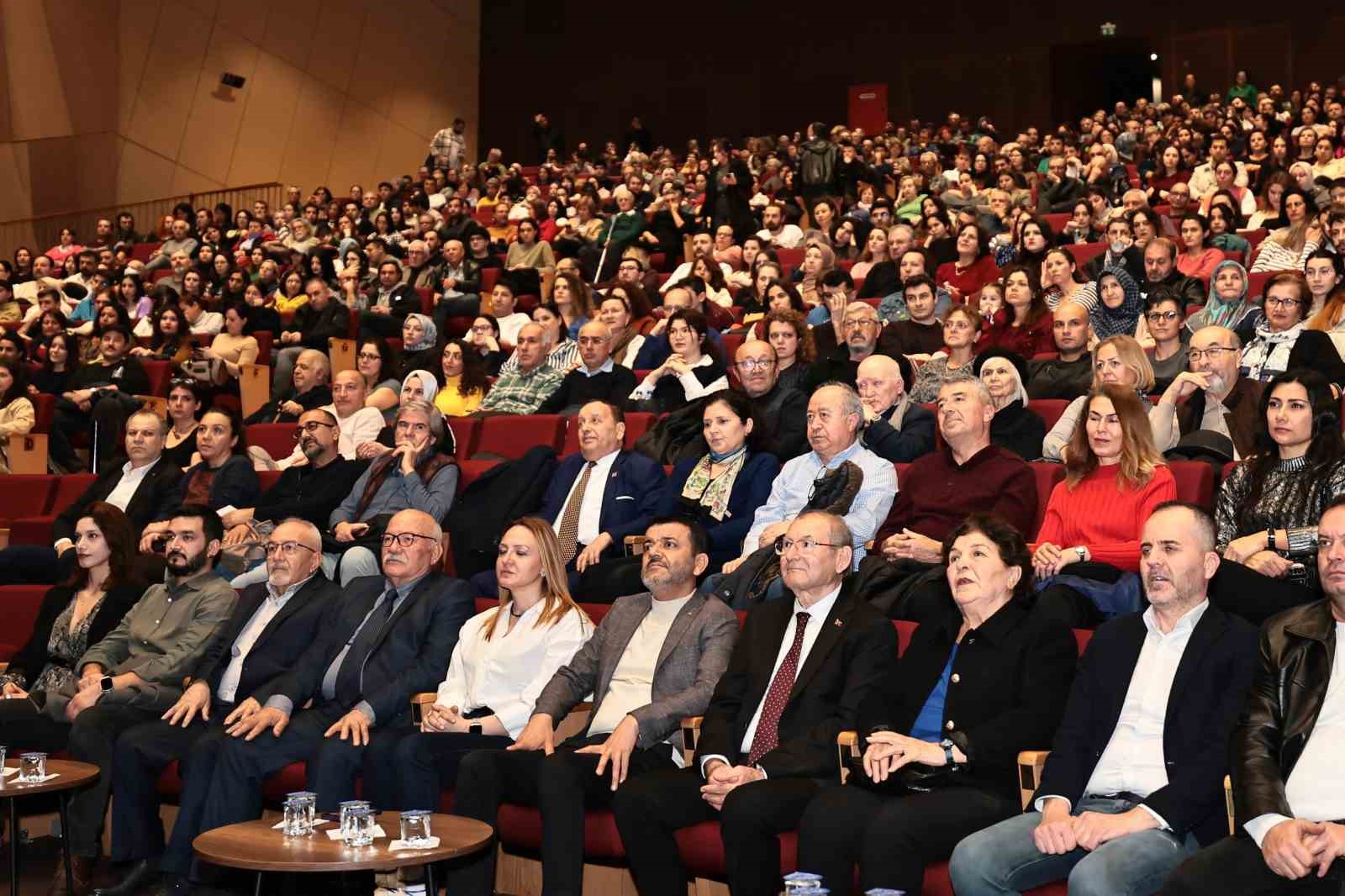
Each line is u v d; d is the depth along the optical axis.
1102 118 15.66
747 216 11.75
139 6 16.66
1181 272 7.06
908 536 4.24
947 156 15.16
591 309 8.03
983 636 3.46
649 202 12.73
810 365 6.14
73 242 14.91
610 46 21.09
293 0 18.52
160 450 6.45
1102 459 4.23
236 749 4.19
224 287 11.52
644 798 3.59
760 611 3.94
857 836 3.24
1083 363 5.80
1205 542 3.19
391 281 10.78
